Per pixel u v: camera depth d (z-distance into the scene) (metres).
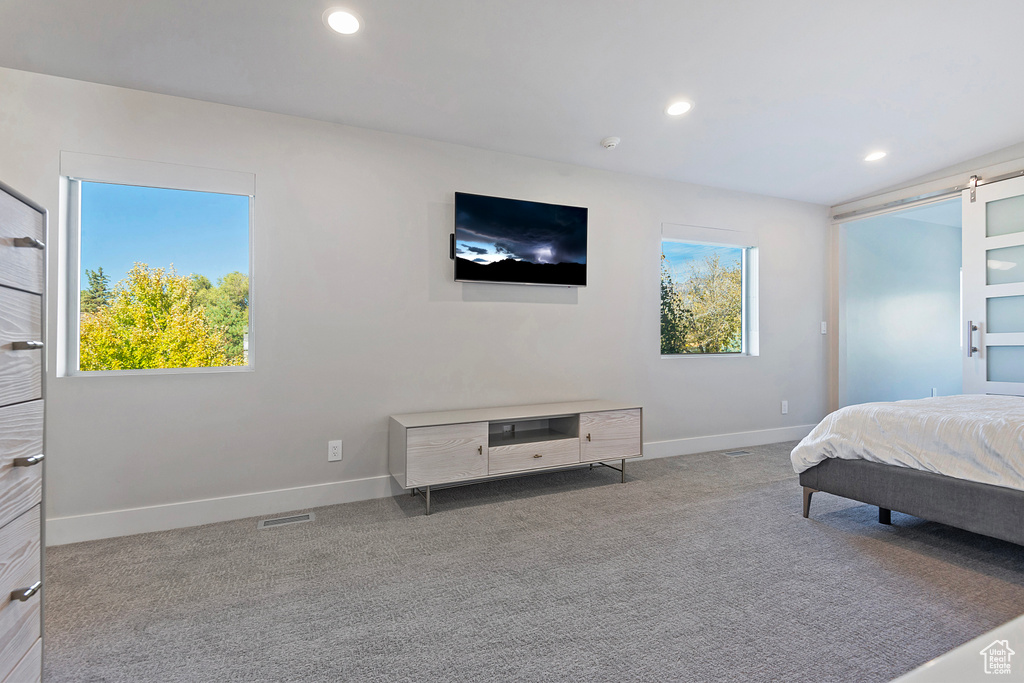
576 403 3.60
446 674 1.46
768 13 2.09
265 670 1.48
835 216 4.83
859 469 2.48
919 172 3.97
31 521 1.19
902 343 5.44
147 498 2.57
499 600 1.87
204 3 1.95
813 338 4.81
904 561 2.17
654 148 3.45
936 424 2.27
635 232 3.96
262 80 2.51
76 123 2.46
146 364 2.70
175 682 1.43
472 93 2.68
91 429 2.48
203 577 2.06
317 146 2.94
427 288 3.22
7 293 1.10
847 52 2.37
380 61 2.37
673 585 1.97
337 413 2.98
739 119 3.04
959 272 5.99
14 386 1.12
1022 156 3.44
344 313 3.00
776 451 4.25
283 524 2.64
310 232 2.92
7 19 2.01
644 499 3.02
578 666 1.49
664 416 4.10
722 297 4.50
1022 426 2.03
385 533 2.52
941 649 1.56
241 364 2.87
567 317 3.70
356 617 1.76
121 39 2.16
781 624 1.70
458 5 2.00
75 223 2.54
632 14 2.08
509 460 3.01
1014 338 3.49
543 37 2.22
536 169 3.58
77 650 1.57
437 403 3.26
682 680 1.42
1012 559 2.19
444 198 3.28
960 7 2.07
